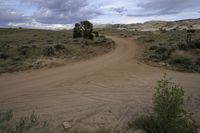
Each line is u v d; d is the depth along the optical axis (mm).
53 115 8461
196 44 27531
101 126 7574
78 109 9188
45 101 10180
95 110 9109
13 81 14156
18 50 27344
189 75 16594
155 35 69000
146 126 7223
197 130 6996
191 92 11945
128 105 9750
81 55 28188
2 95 11062
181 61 20688
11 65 19375
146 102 10172
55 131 7105
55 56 25469
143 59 25484
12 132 6301
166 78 15383
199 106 9688
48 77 15562
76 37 54281
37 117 8188
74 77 15680
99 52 32906
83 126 7562
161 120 6594
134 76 16172
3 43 42188
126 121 8000
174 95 6551
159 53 27266
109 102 10172
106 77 15797
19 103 9828
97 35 63844
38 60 22125
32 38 59344
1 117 6953
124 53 32719
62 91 11953
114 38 69375
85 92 11836
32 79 14820
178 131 6660
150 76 16172
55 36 68625
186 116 7301
